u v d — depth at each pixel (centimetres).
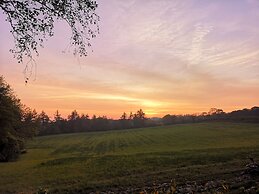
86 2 677
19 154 7438
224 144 6688
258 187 1180
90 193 2469
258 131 10494
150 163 3975
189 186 2219
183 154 4731
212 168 2855
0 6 642
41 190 2258
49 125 18050
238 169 2578
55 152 8725
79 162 4750
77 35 705
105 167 3944
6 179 3491
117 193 2369
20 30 664
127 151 7419
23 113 8194
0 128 6556
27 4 649
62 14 670
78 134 17125
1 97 6744
